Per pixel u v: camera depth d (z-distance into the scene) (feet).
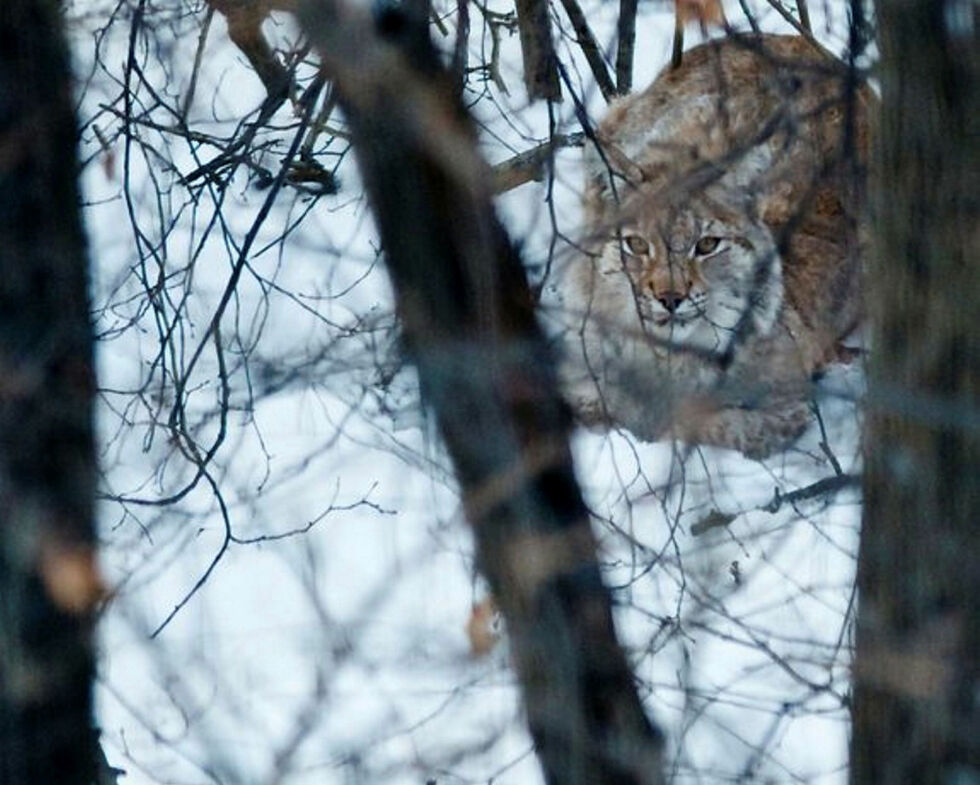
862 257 25.94
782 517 37.86
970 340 20.29
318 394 37.24
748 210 33.27
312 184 43.96
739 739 23.95
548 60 34.06
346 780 24.50
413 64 21.49
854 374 31.53
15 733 22.71
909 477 20.89
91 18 33.14
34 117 23.52
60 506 23.03
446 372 20.49
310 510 37.91
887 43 20.66
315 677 30.91
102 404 28.91
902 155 20.62
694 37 48.98
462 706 35.24
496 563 21.31
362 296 36.99
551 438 21.24
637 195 31.81
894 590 21.25
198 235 43.11
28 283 23.34
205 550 35.96
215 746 30.35
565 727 21.38
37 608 22.72
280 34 41.32
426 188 20.84
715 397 21.95
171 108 36.55
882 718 21.68
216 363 35.86
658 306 42.37
